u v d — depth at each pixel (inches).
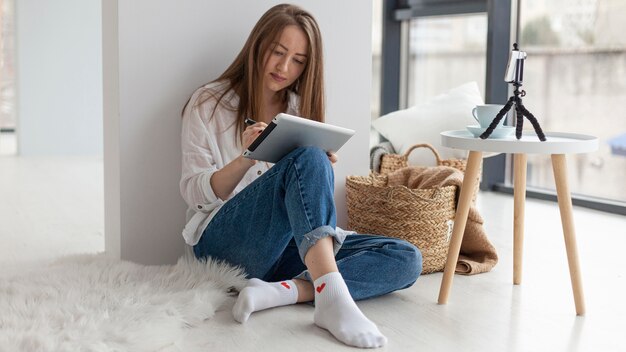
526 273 101.3
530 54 164.4
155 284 84.6
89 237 123.0
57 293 80.0
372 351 70.9
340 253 87.0
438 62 195.9
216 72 100.8
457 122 142.6
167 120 98.4
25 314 73.2
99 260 94.9
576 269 83.4
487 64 168.6
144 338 69.5
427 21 198.4
